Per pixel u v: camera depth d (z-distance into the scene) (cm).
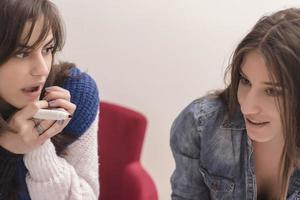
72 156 107
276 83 82
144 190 124
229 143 104
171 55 160
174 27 157
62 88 101
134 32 158
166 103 166
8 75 85
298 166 97
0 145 94
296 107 85
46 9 83
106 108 142
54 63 102
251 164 104
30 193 99
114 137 140
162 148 172
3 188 100
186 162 110
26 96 89
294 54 80
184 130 108
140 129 138
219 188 109
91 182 108
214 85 162
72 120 104
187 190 113
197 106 107
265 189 112
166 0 154
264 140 92
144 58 161
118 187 139
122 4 155
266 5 155
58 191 99
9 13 79
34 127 93
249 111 87
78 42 158
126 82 163
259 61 82
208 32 157
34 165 96
